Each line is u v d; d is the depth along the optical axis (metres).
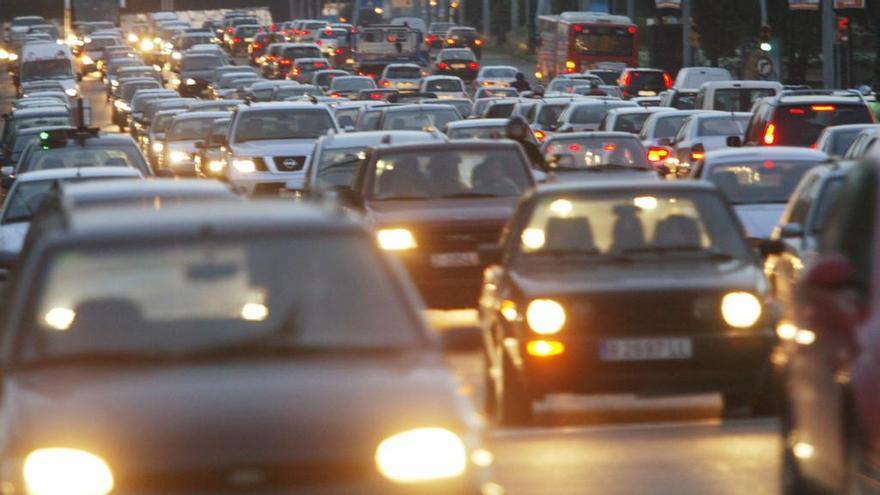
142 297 21.86
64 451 18.86
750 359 35.72
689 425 36.09
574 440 34.84
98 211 24.23
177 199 39.84
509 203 57.38
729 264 37.72
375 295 22.05
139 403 19.50
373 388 19.89
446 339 22.47
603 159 81.31
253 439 18.91
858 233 23.33
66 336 21.42
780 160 61.00
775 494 28.61
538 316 35.69
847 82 196.25
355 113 143.25
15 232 63.25
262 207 24.03
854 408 22.09
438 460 19.14
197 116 133.12
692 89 160.75
